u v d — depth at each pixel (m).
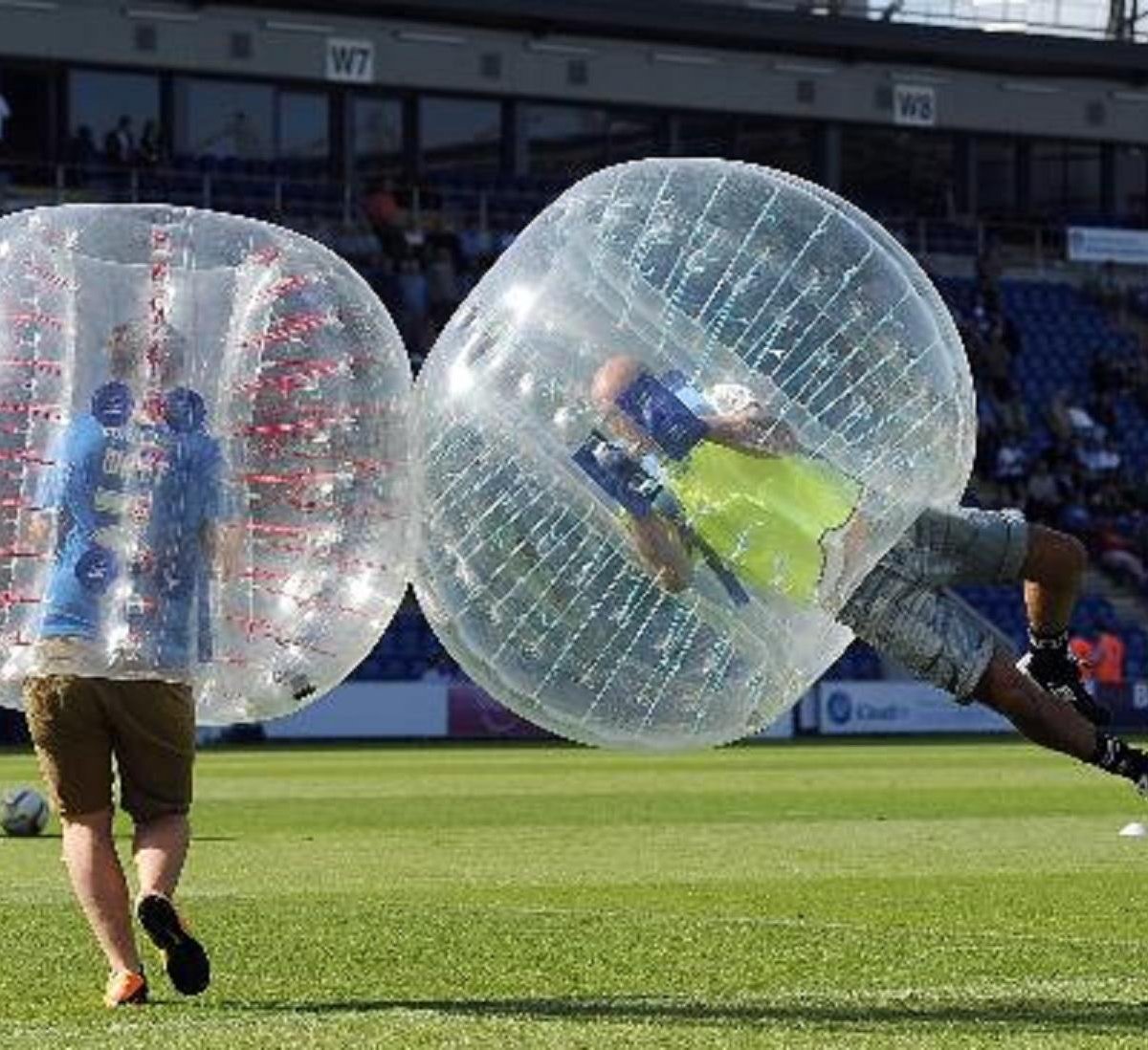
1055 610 16.09
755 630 14.98
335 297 14.87
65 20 73.00
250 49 74.75
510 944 18.89
